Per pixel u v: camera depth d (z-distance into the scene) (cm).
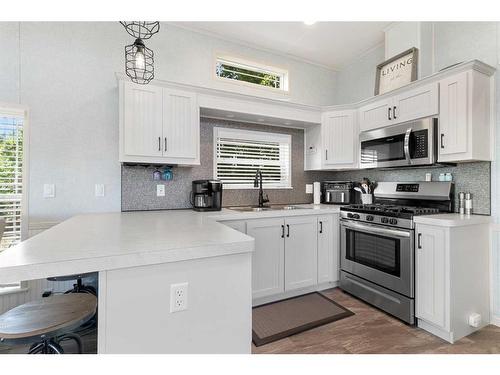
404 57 261
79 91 225
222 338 107
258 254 239
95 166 231
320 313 226
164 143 229
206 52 283
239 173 306
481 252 202
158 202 257
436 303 189
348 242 270
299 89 346
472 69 196
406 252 208
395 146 253
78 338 150
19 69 206
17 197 207
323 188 351
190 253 99
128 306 91
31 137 210
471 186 219
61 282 213
